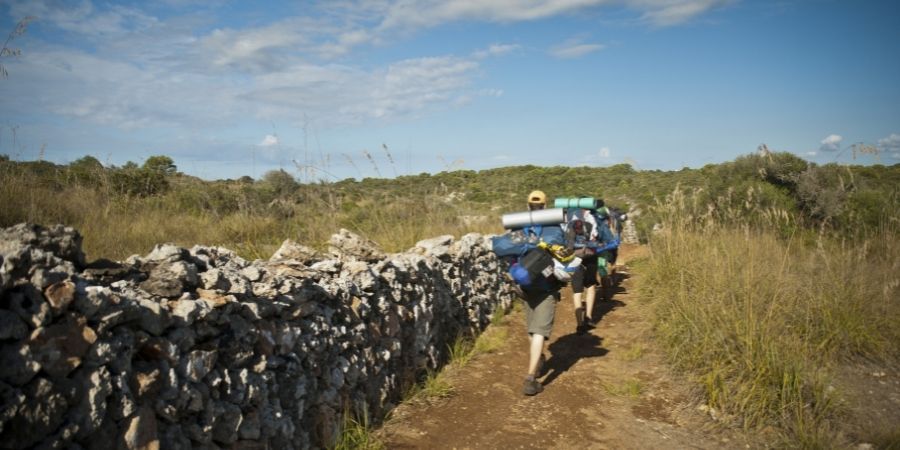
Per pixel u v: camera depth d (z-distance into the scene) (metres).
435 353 5.76
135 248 6.40
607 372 5.75
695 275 7.11
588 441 4.37
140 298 2.64
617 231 8.84
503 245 5.36
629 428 4.58
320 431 3.79
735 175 13.12
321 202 8.86
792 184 11.61
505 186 22.27
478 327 7.15
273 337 3.42
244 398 3.07
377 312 4.79
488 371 5.82
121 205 8.42
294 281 3.72
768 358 4.98
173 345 2.66
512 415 4.79
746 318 5.54
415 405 4.89
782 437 4.32
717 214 9.19
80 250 2.84
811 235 9.32
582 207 7.79
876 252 8.04
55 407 2.09
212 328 2.96
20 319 2.08
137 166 10.84
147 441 2.43
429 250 6.53
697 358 5.48
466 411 4.84
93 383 2.24
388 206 9.82
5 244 2.22
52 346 2.13
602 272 7.95
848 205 10.12
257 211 8.38
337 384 4.02
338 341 4.12
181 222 8.02
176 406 2.61
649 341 6.56
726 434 4.46
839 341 5.76
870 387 5.14
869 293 6.46
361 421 4.29
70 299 2.24
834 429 4.41
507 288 8.63
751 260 6.81
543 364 6.00
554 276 5.13
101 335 2.34
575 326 7.50
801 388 4.75
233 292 3.23
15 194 6.82
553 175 35.22
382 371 4.72
